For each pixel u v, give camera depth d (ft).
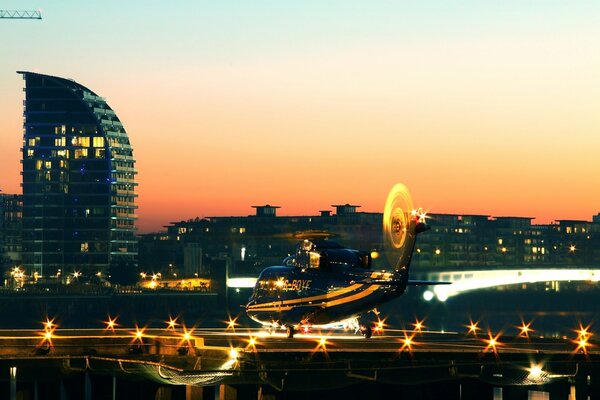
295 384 281.54
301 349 286.46
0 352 294.66
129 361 281.54
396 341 315.99
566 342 312.50
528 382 288.30
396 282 319.68
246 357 283.59
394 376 282.77
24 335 328.29
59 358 292.61
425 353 283.59
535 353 284.61
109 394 299.58
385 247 325.42
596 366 288.10
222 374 280.31
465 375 283.79
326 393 300.40
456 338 331.36
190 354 297.94
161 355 297.94
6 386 292.40
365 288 326.03
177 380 278.87
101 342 302.04
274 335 358.02
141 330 352.28
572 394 296.51
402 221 323.37
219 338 307.58
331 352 283.59
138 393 301.02
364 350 283.38
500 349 288.30
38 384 298.56
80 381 296.51
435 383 300.61
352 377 282.56
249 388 290.76
